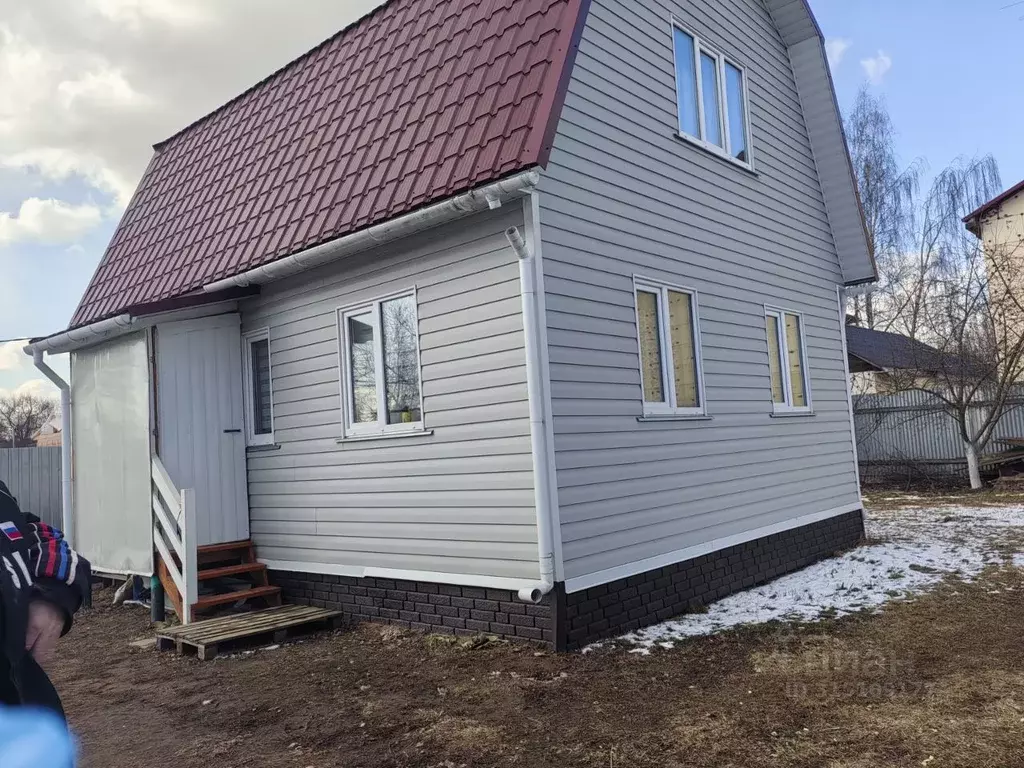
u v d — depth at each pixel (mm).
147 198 11805
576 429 6426
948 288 25031
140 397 8523
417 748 4441
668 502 7469
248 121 10641
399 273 7273
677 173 8180
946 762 3914
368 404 7695
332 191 7797
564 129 6625
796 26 10648
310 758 4395
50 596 2107
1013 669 5281
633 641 6398
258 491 8859
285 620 7219
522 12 7125
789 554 9445
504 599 6445
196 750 4625
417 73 7953
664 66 8141
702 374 8234
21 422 47875
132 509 8594
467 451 6668
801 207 10914
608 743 4379
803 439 10211
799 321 10578
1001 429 18578
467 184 6172
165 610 8672
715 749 4227
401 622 7246
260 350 9039
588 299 6719
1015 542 10102
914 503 15391
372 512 7531
